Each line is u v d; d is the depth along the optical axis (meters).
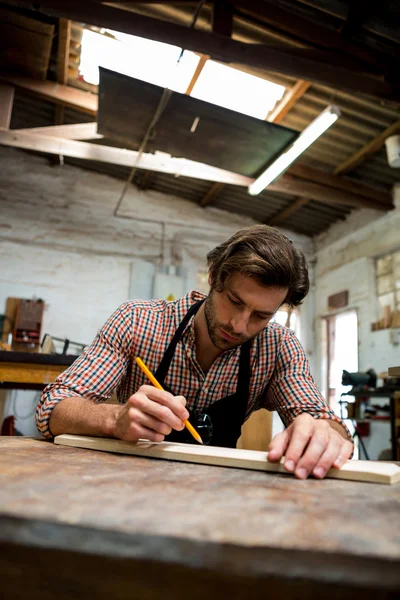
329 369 6.84
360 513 0.51
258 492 0.61
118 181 6.95
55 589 0.35
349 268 6.43
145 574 0.34
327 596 0.32
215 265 1.25
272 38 3.89
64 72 4.91
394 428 4.08
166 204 7.09
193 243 7.11
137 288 6.64
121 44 3.94
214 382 1.39
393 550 0.37
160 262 6.91
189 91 4.34
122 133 4.36
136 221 6.91
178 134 4.21
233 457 0.87
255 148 4.34
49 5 3.02
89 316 6.40
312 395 1.34
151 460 0.90
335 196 5.58
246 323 1.20
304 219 6.98
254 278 1.13
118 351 1.36
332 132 4.88
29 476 0.62
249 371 1.40
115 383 1.34
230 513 0.47
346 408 4.77
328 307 6.79
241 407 1.40
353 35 3.60
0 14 4.09
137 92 3.67
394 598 0.32
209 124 3.97
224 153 4.49
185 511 0.47
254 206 6.96
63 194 6.65
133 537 0.37
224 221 7.30
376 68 3.70
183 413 1.00
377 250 5.95
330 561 0.35
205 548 0.36
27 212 6.43
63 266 6.43
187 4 3.56
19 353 2.36
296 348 1.48
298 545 0.37
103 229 6.73
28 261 6.30
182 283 6.73
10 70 4.88
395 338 5.39
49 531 0.38
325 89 4.25
